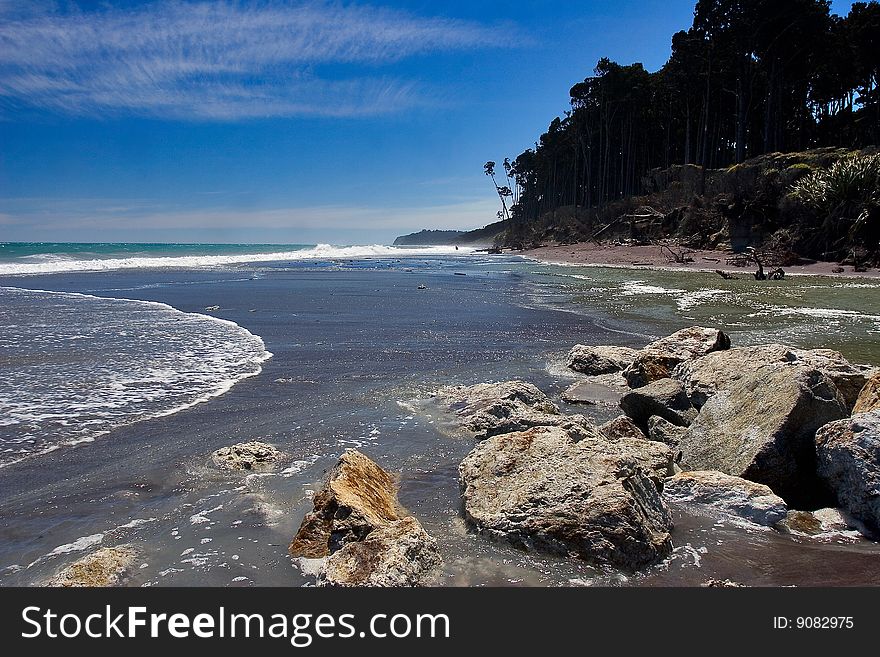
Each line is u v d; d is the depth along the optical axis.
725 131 74.50
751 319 16.77
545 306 20.73
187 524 4.87
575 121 92.31
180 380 9.74
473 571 4.25
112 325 15.41
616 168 92.75
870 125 59.59
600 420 8.04
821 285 26.23
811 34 54.44
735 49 59.31
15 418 7.59
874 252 33.91
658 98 79.00
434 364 11.23
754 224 45.66
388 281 33.00
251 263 56.19
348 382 9.76
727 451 6.20
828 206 38.56
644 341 13.80
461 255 80.88
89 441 6.83
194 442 6.84
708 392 7.54
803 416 5.82
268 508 5.15
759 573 4.28
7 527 4.81
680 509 5.29
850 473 5.11
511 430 7.07
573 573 4.25
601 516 4.46
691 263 42.44
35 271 40.44
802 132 69.00
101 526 4.84
